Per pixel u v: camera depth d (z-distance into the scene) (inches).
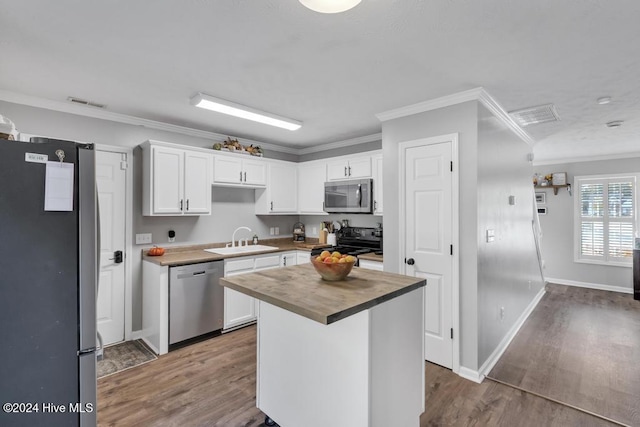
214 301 132.1
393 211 122.2
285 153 195.0
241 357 115.4
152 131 139.1
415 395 73.2
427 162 112.6
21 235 49.6
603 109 119.3
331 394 63.4
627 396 92.9
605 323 154.7
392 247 122.3
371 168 149.9
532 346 129.1
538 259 199.3
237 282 72.7
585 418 83.0
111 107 119.5
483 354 107.1
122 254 129.7
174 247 145.9
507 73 89.4
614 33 69.0
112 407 86.2
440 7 60.8
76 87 100.7
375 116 129.7
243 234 173.0
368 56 80.5
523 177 159.9
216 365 109.6
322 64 84.8
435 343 111.0
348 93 104.9
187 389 95.0
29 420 50.3
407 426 70.2
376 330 59.9
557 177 233.5
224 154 150.3
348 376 60.6
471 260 102.9
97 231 57.0
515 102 112.4
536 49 76.2
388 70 88.0
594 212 223.1
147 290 128.6
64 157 53.4
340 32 69.7
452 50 77.2
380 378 60.9
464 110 104.3
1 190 48.2
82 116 120.5
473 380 101.2
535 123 137.5
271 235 187.5
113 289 127.7
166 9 61.6
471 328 102.7
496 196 120.0
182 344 124.3
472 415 84.0
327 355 64.2
